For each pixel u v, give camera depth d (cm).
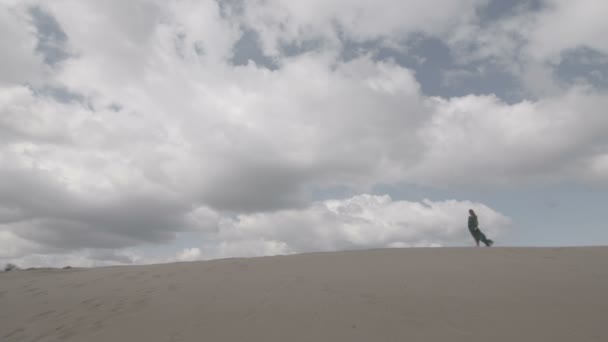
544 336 584
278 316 703
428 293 787
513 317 656
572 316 652
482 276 902
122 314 783
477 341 575
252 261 1213
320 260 1175
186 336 649
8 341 708
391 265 1055
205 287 921
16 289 1071
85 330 718
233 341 616
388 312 694
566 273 906
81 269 1386
